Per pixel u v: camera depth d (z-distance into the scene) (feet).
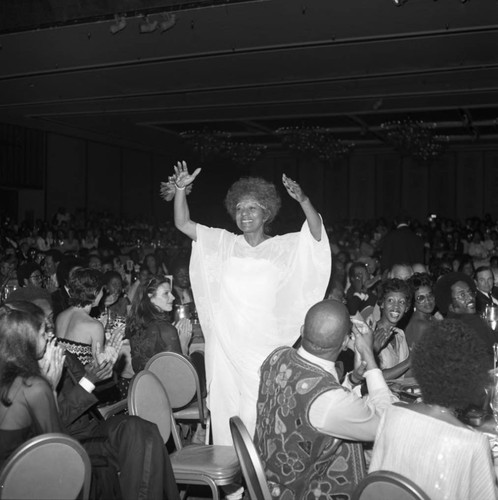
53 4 31.78
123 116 59.36
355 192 89.30
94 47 36.70
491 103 51.83
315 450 8.70
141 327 16.11
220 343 13.50
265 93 48.85
